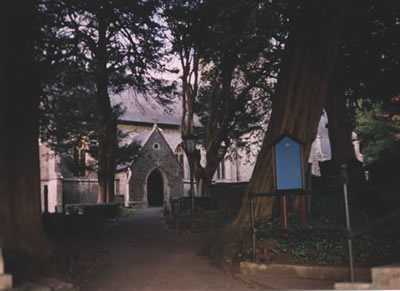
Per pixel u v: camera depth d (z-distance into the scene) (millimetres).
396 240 7676
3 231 7160
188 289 7113
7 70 8047
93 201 41812
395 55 13625
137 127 46312
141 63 15906
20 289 5297
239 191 16359
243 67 22781
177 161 42562
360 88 14727
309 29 9602
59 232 14031
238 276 7824
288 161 7859
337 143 18391
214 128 26422
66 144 26141
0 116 7457
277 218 9594
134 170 39906
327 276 6961
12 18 8156
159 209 34062
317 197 10969
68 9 12367
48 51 11797
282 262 7789
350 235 5555
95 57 14734
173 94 20156
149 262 9742
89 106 17641
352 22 12984
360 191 10391
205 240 12703
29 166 8086
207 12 15266
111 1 12703
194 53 24109
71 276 7672
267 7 14250
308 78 9602
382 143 31734
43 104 13859
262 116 28484
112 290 7137
